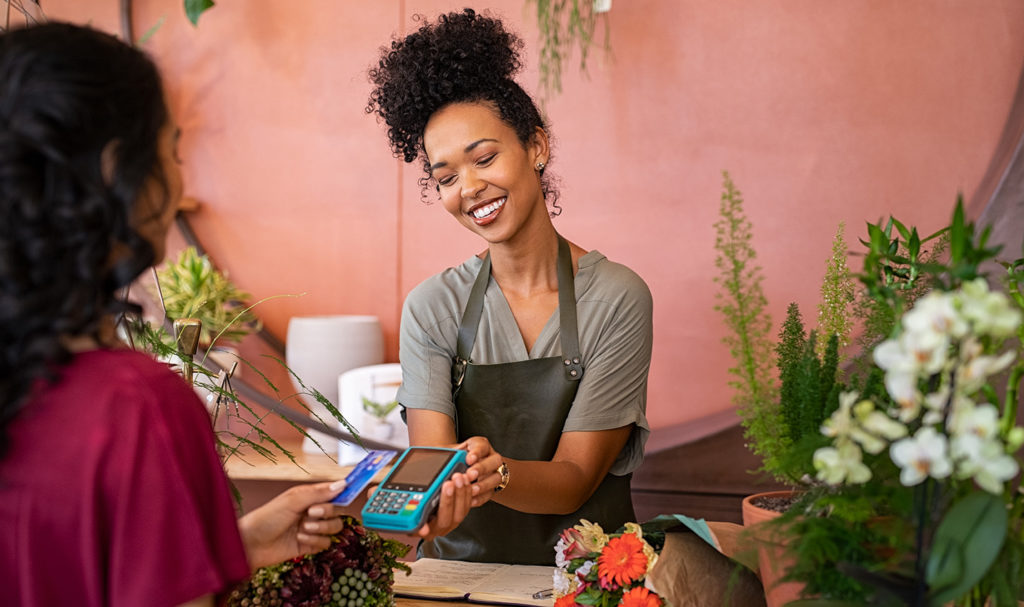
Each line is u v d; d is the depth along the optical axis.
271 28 3.24
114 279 0.77
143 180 0.77
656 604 1.12
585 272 1.76
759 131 2.88
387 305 3.22
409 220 3.20
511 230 1.66
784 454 1.03
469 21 1.67
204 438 0.80
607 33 2.96
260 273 3.30
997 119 2.70
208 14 3.26
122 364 0.77
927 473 0.79
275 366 3.25
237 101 3.28
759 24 2.87
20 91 0.73
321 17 3.21
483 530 1.74
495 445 1.74
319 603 1.16
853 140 2.81
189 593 0.74
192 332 1.32
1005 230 2.53
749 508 1.08
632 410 1.73
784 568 0.94
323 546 1.12
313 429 2.97
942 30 2.73
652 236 2.98
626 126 2.98
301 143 3.25
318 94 3.23
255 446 1.42
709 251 2.94
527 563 1.73
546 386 1.71
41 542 0.72
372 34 3.17
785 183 2.87
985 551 0.80
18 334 0.73
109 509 0.73
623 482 1.81
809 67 2.84
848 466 0.84
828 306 1.27
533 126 1.71
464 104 1.63
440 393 1.75
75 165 0.73
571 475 1.62
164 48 3.29
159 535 0.73
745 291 2.88
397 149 1.78
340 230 3.24
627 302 1.74
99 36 0.79
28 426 0.74
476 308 1.77
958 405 0.79
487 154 1.62
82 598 0.73
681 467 2.88
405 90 1.66
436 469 1.16
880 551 0.88
